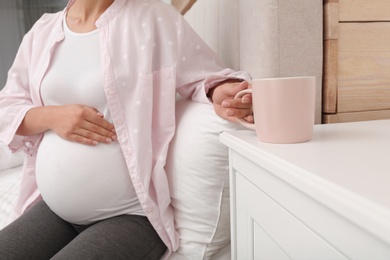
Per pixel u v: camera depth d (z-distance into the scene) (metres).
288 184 0.36
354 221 0.24
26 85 0.94
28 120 0.81
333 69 0.71
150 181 0.78
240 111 0.59
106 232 0.70
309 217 0.32
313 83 0.46
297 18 0.69
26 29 3.62
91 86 0.76
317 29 0.70
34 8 3.62
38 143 0.90
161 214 0.74
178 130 0.78
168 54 0.80
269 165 0.38
